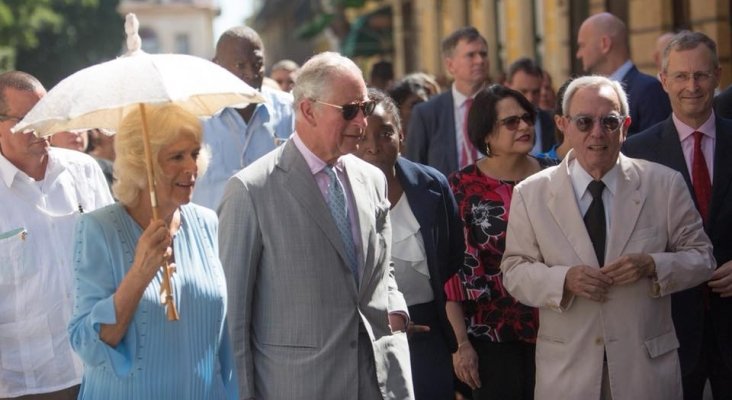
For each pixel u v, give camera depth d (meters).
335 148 5.41
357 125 5.41
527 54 19.08
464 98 9.71
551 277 5.94
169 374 4.86
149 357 4.83
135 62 4.81
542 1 18.44
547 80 11.58
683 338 6.70
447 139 9.72
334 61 5.42
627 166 6.09
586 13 16.41
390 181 6.53
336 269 5.40
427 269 6.50
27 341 6.46
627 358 5.91
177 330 4.89
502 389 6.89
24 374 6.45
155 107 4.78
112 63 4.85
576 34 16.80
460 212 6.95
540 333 6.19
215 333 5.04
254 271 5.41
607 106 5.95
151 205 4.77
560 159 7.37
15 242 6.42
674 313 6.68
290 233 5.38
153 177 4.70
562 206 6.06
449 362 6.58
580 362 5.98
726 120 7.00
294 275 5.36
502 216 6.90
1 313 6.41
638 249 5.98
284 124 8.44
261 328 5.43
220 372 5.12
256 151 8.25
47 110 4.73
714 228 6.80
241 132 8.23
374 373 5.46
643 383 5.90
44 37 52.16
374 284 5.55
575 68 16.92
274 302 5.40
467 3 23.72
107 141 9.32
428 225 6.52
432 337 6.54
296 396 5.34
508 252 6.25
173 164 4.76
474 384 6.86
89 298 4.77
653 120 8.55
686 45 6.83
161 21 105.00
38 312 6.46
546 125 9.81
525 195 6.17
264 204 5.39
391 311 5.70
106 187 6.88
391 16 31.20
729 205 6.79
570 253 6.03
